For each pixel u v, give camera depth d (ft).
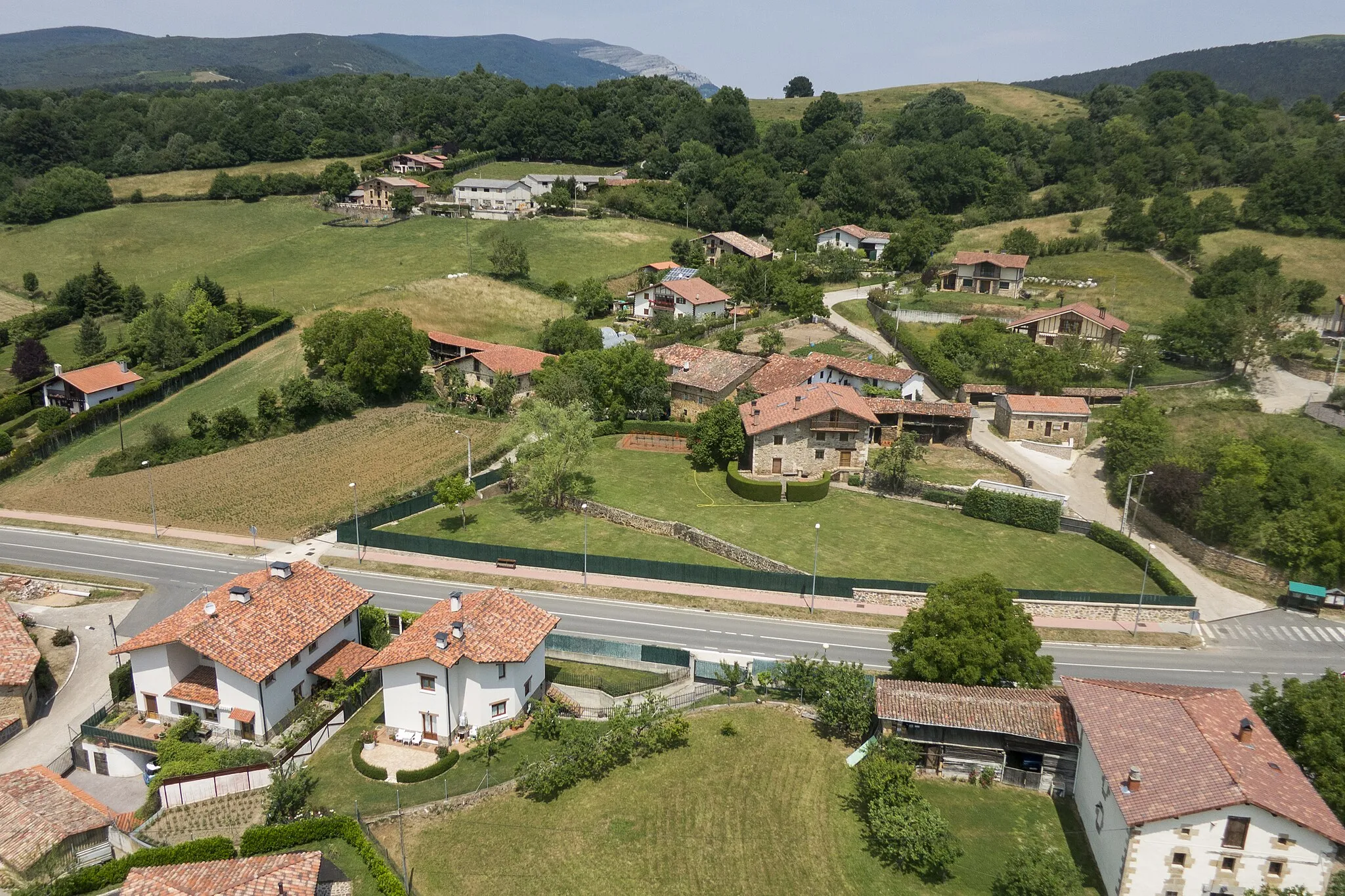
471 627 200.34
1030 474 345.31
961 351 435.12
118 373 416.87
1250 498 289.74
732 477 330.34
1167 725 161.89
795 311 511.81
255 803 176.24
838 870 159.22
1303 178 585.63
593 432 320.50
